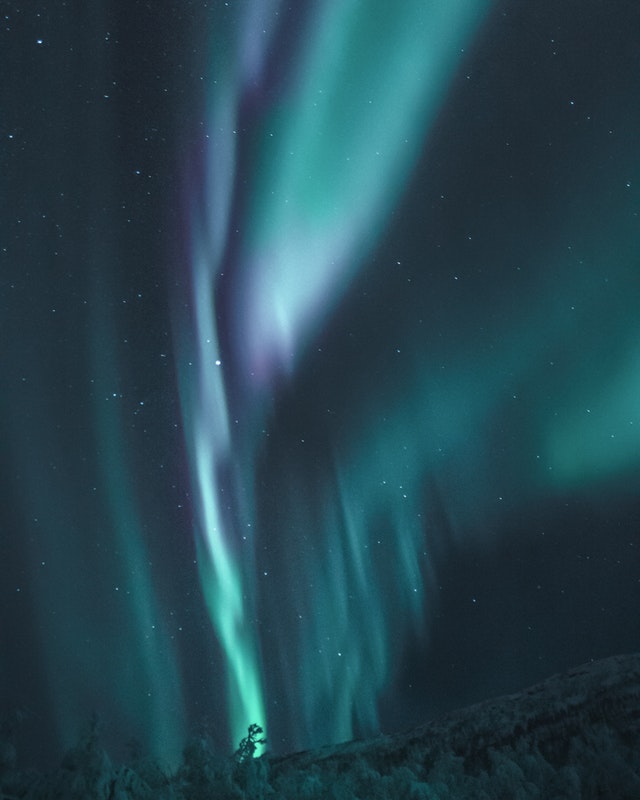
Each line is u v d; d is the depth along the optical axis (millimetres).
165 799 12375
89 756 11750
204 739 14352
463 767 17125
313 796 14711
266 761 16094
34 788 11242
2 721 12539
